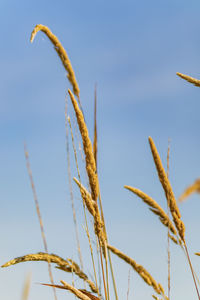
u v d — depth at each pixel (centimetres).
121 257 95
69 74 100
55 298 94
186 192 45
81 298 96
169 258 98
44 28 99
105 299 99
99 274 99
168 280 97
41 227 94
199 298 100
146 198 99
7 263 94
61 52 100
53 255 97
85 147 100
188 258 100
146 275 95
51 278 95
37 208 94
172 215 100
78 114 100
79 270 99
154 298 98
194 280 100
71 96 100
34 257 95
